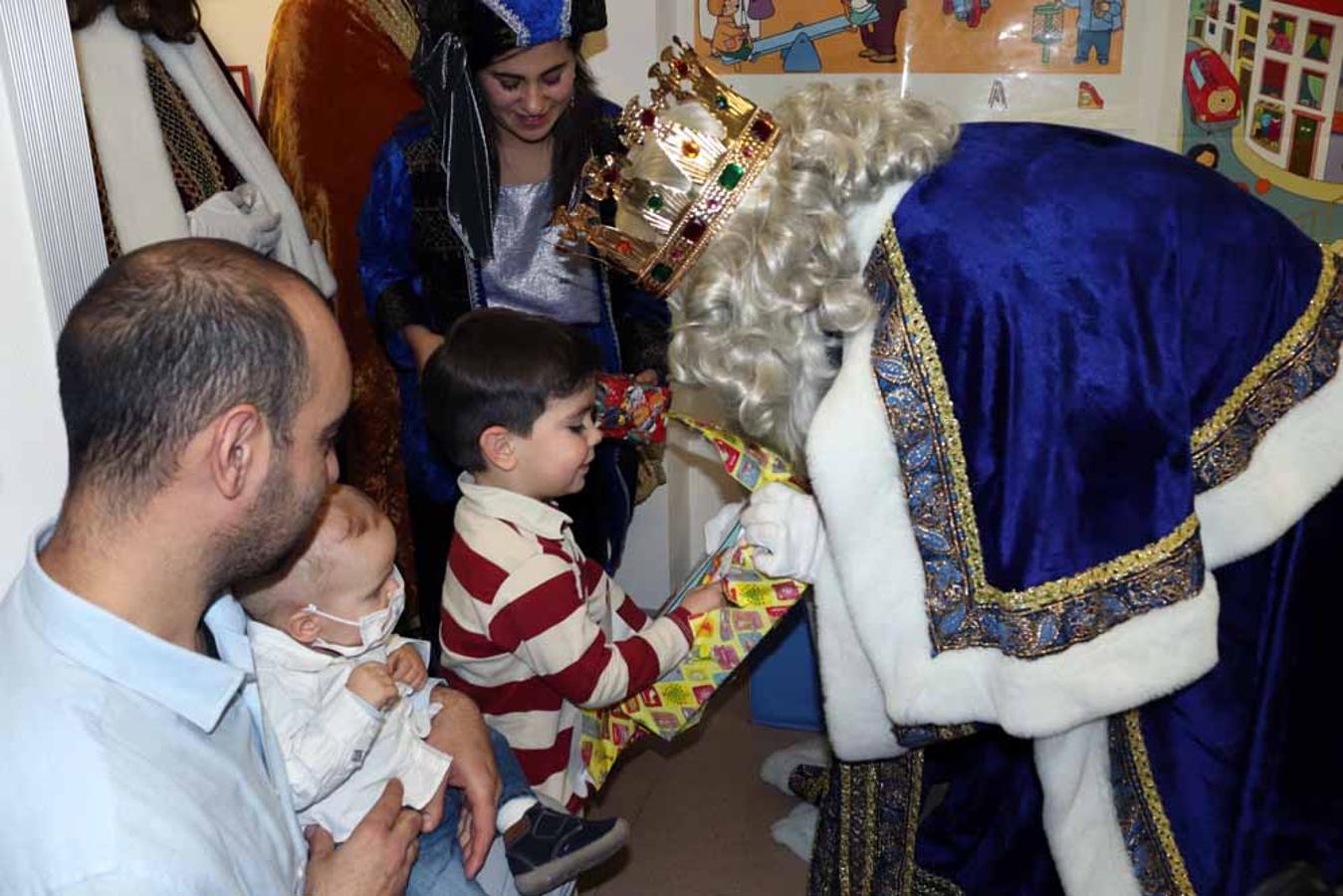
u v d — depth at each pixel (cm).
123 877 76
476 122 183
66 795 77
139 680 82
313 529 122
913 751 146
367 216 201
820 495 112
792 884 211
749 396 115
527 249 200
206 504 82
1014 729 109
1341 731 121
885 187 112
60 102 99
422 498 212
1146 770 123
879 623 115
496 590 153
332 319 90
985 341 105
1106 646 105
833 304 108
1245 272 109
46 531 88
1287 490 111
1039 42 245
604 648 151
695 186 113
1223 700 121
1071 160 111
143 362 79
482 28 173
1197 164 117
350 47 236
